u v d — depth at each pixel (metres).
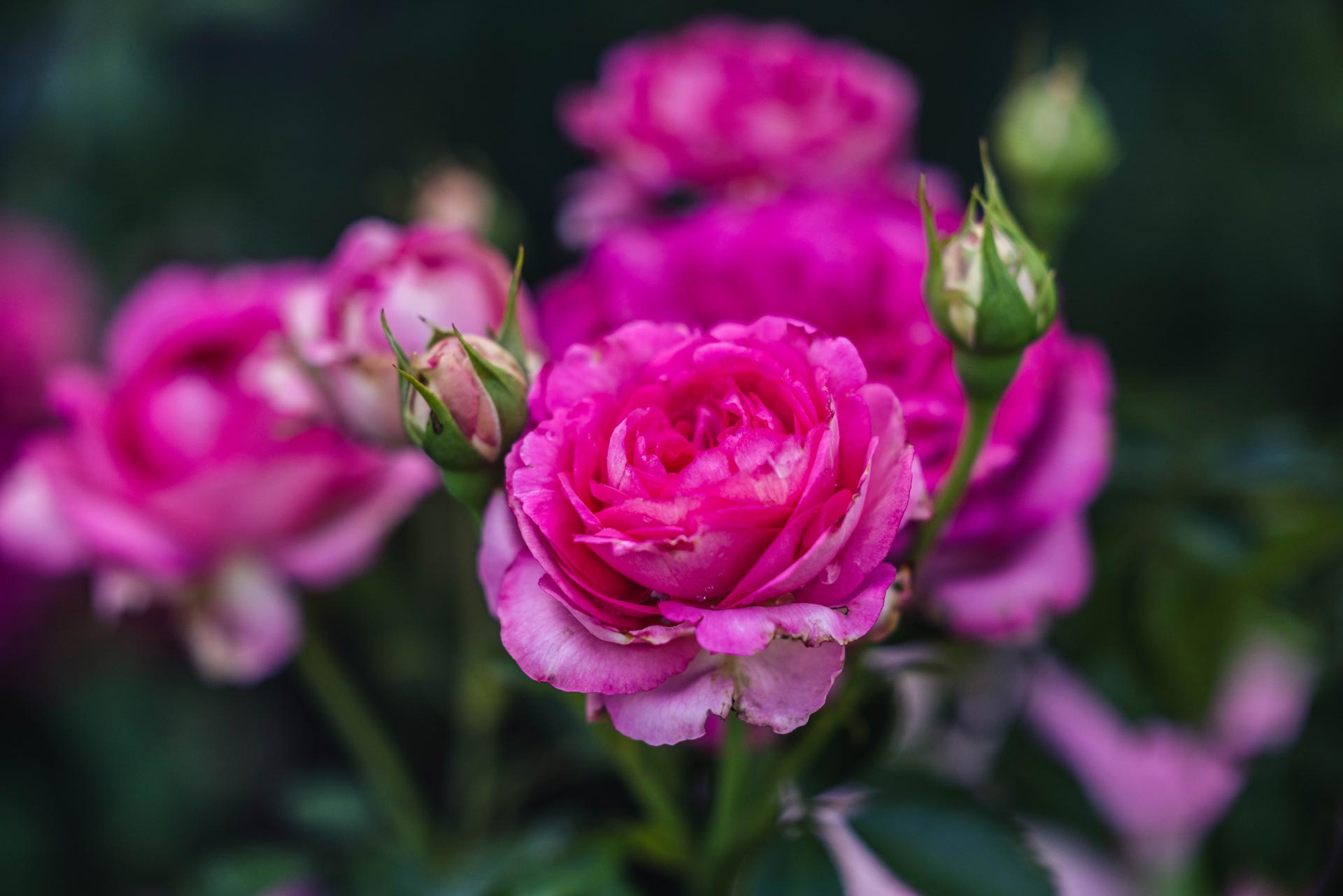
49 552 0.54
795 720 0.40
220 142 0.81
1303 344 0.83
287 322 0.49
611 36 0.91
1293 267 0.82
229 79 0.83
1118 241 0.84
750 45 0.57
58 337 0.74
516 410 0.42
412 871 0.53
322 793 0.55
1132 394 0.55
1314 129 0.81
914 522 0.43
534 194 0.93
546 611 0.40
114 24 0.75
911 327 0.46
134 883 0.76
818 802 0.47
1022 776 0.54
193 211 0.80
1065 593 0.46
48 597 0.71
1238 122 0.82
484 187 0.56
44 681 0.73
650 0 0.91
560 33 0.91
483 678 0.54
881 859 0.47
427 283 0.46
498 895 0.47
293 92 0.85
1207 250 0.83
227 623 0.52
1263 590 0.54
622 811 0.63
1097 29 0.85
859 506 0.40
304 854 0.54
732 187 0.56
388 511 0.52
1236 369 0.84
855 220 0.48
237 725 0.79
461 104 0.91
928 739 0.56
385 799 0.55
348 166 0.86
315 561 0.52
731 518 0.40
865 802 0.47
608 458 0.40
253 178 0.83
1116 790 0.61
